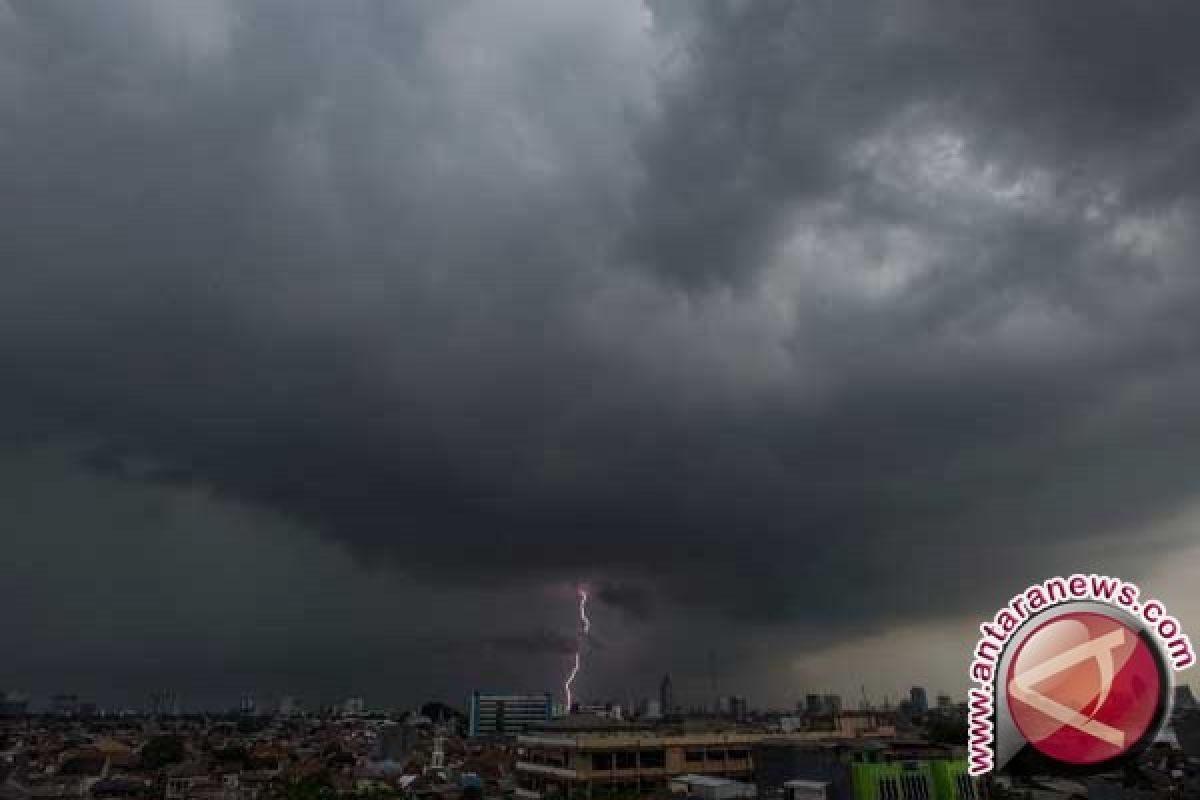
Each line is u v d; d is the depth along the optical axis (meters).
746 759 110.06
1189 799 79.81
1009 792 85.19
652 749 107.31
